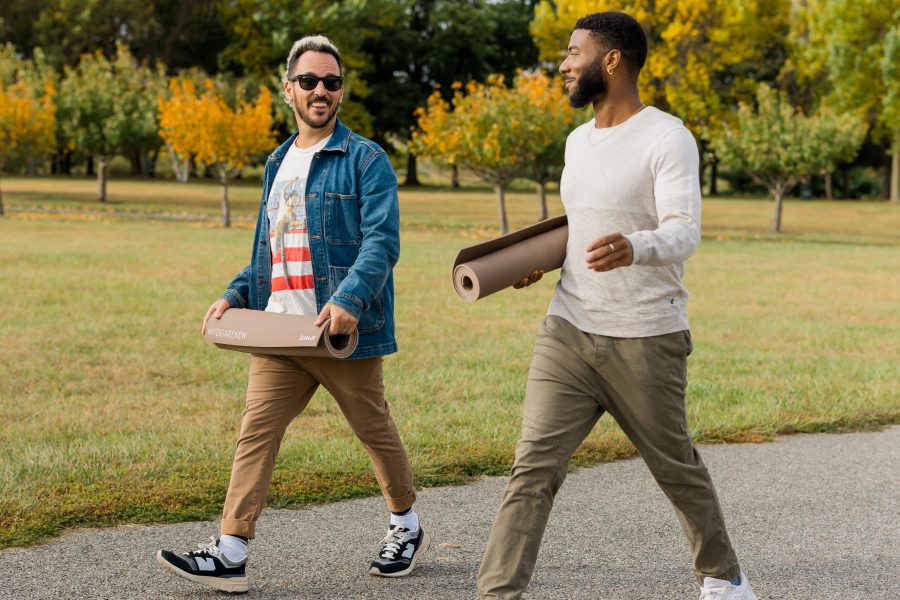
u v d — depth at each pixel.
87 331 9.74
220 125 27.56
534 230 3.17
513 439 5.66
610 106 3.09
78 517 4.14
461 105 27.02
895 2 39.31
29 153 31.81
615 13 3.06
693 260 20.45
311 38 3.58
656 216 3.03
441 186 61.22
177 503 4.35
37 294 12.38
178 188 46.28
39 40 54.38
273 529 4.14
